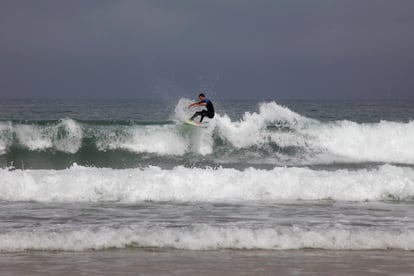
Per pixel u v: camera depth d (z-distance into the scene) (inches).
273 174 1541.6
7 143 2225.6
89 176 1485.0
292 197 1451.8
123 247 952.9
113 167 2070.6
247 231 1017.5
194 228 1039.6
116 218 1181.1
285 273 799.7
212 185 1476.4
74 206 1321.4
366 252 936.9
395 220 1186.0
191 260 871.1
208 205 1348.4
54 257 880.9
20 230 1048.8
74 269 810.2
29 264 835.4
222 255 907.4
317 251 943.0
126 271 804.0
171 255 903.1
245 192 1461.6
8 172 1503.4
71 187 1434.5
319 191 1469.0
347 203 1397.6
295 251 942.4
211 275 788.0
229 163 2139.5
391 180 1510.8
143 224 1115.9
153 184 1457.9
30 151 2222.0
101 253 913.5
